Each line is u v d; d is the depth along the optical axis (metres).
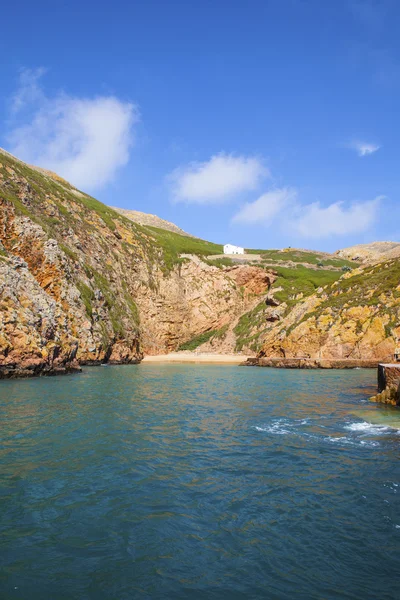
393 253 118.69
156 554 6.76
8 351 34.06
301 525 7.79
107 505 8.63
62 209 71.94
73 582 5.96
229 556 6.72
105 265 72.12
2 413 18.30
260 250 133.62
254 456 12.20
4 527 7.59
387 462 11.58
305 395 25.92
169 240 104.00
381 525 7.79
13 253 48.09
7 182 61.03
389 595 5.70
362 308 57.28
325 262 110.69
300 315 64.75
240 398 24.50
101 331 55.41
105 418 17.48
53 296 48.94
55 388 27.56
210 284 90.44
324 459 11.88
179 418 17.88
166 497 9.09
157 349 77.19
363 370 48.84
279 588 5.86
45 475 10.33
